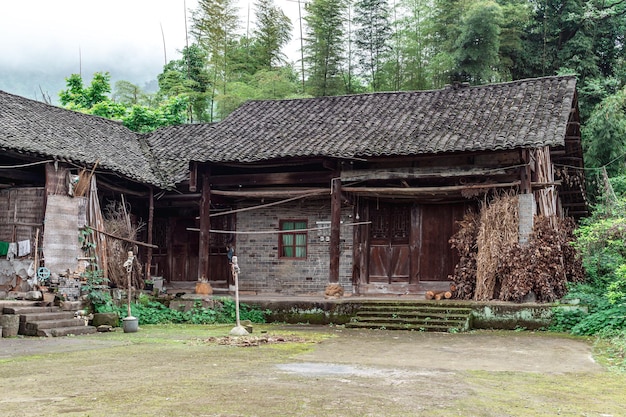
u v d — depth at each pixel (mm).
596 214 17703
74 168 14555
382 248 17094
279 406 5539
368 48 26484
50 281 13492
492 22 22594
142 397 5906
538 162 15289
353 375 7414
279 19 29797
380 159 15086
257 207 16484
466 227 15062
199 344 10492
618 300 12648
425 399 6035
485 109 16031
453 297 15078
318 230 17625
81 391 6227
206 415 5188
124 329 12578
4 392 6203
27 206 13953
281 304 15133
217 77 29453
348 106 18453
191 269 18953
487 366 8516
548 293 13625
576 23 26328
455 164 15453
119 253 15656
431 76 25125
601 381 7461
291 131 17234
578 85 25578
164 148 19656
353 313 14516
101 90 27797
